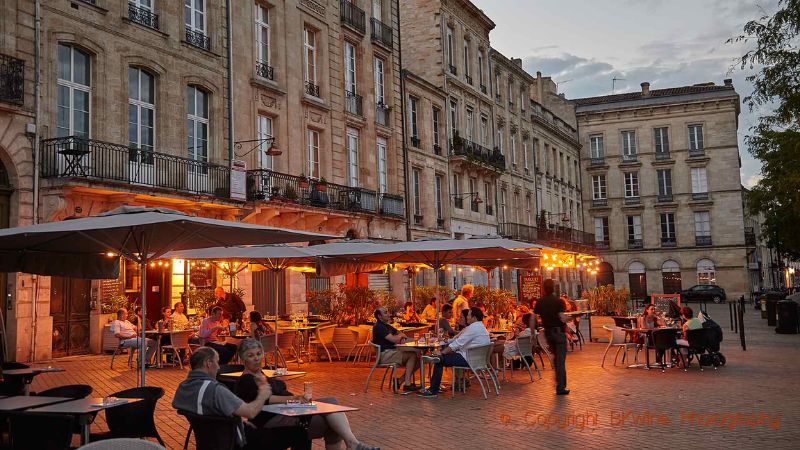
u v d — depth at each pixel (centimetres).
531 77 5319
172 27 2138
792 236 2902
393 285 3309
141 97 2044
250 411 618
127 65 1969
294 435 689
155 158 2044
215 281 2300
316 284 2794
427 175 3606
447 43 4012
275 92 2555
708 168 6328
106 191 1752
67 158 1675
